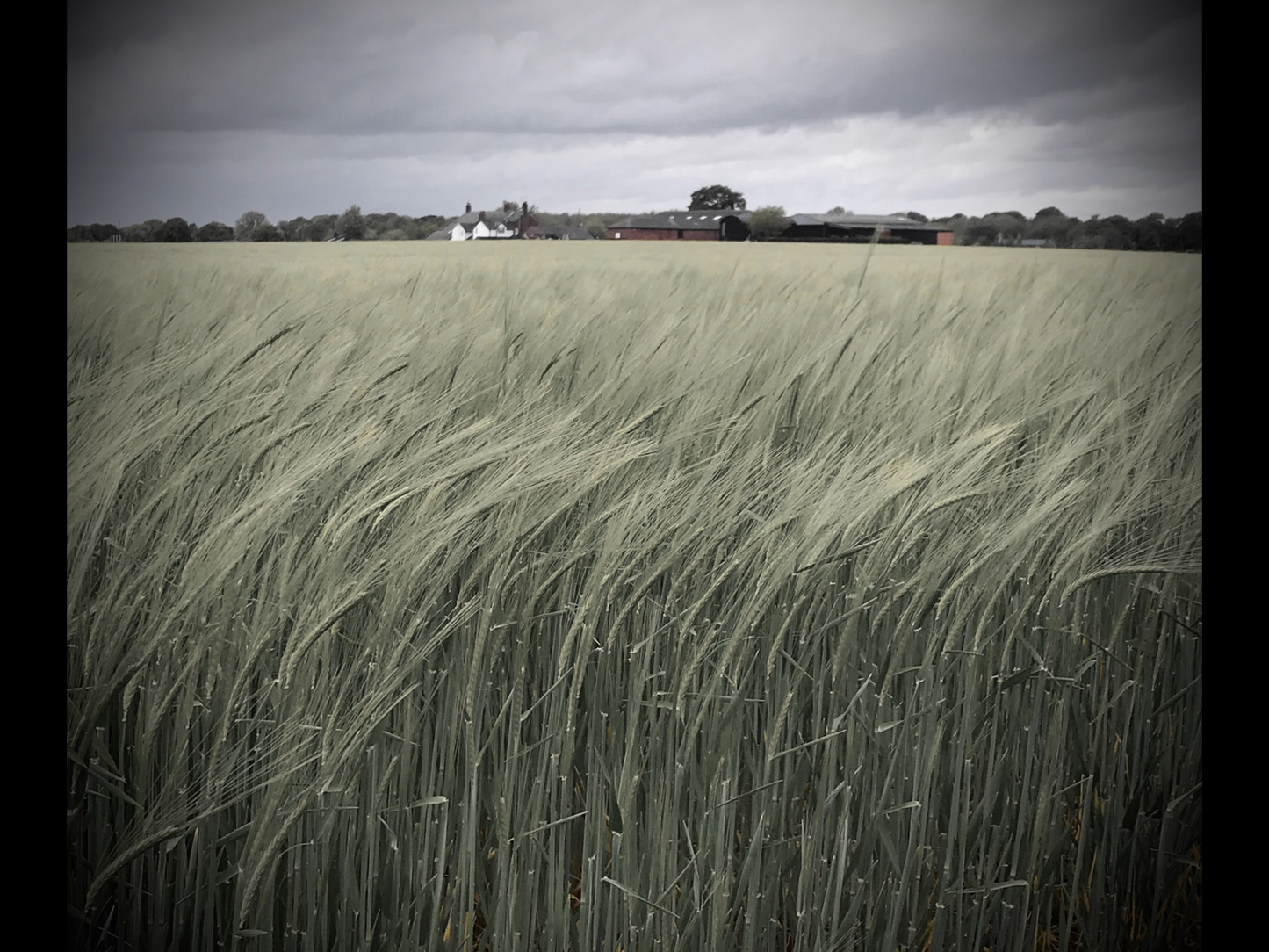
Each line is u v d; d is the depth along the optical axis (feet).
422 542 4.66
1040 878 5.94
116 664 4.53
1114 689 7.09
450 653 5.80
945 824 5.95
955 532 6.02
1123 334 11.76
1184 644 7.00
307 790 4.16
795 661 5.90
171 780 4.22
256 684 5.36
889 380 8.83
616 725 5.54
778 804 5.51
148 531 4.99
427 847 5.07
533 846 5.23
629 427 6.05
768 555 5.42
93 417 5.62
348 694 4.86
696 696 5.20
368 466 5.77
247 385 6.89
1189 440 7.68
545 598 5.91
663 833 5.05
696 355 9.16
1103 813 6.27
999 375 9.39
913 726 5.86
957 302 13.82
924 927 5.68
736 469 6.04
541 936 5.42
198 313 10.51
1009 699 6.34
